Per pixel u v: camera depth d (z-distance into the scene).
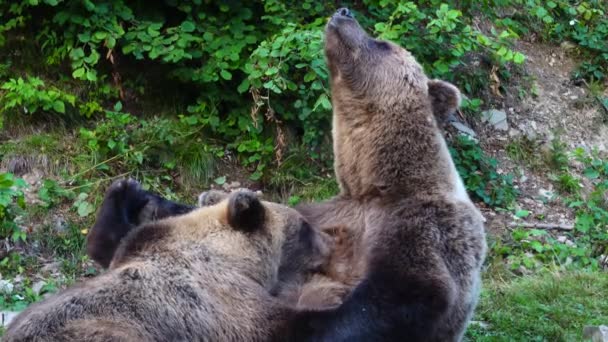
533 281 5.41
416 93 3.98
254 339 3.44
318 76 5.79
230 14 6.18
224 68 5.97
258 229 3.63
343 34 4.04
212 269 3.49
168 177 5.95
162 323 3.33
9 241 5.41
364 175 3.94
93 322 3.23
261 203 3.64
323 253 3.81
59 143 5.91
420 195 3.83
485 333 4.70
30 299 5.00
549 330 4.71
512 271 5.91
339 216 3.98
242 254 3.56
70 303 3.27
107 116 5.94
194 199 5.94
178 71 6.09
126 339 3.20
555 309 4.98
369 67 4.02
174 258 3.47
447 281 3.64
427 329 3.60
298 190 6.10
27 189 5.69
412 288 3.60
